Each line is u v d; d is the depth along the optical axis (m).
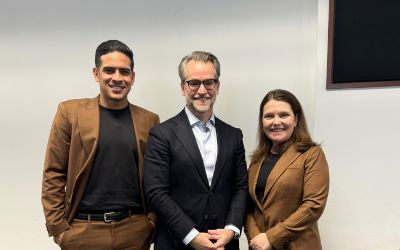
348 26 1.71
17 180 2.28
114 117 1.59
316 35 1.80
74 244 1.53
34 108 2.22
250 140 1.93
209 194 1.44
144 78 2.06
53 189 1.56
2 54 2.24
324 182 1.40
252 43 1.90
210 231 1.41
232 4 1.91
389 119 1.67
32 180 2.26
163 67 2.03
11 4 2.21
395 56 1.65
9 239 2.29
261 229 1.48
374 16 1.67
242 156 1.58
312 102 1.83
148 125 1.66
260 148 1.61
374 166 1.70
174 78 2.01
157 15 2.02
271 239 1.36
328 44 1.73
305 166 1.43
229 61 1.93
